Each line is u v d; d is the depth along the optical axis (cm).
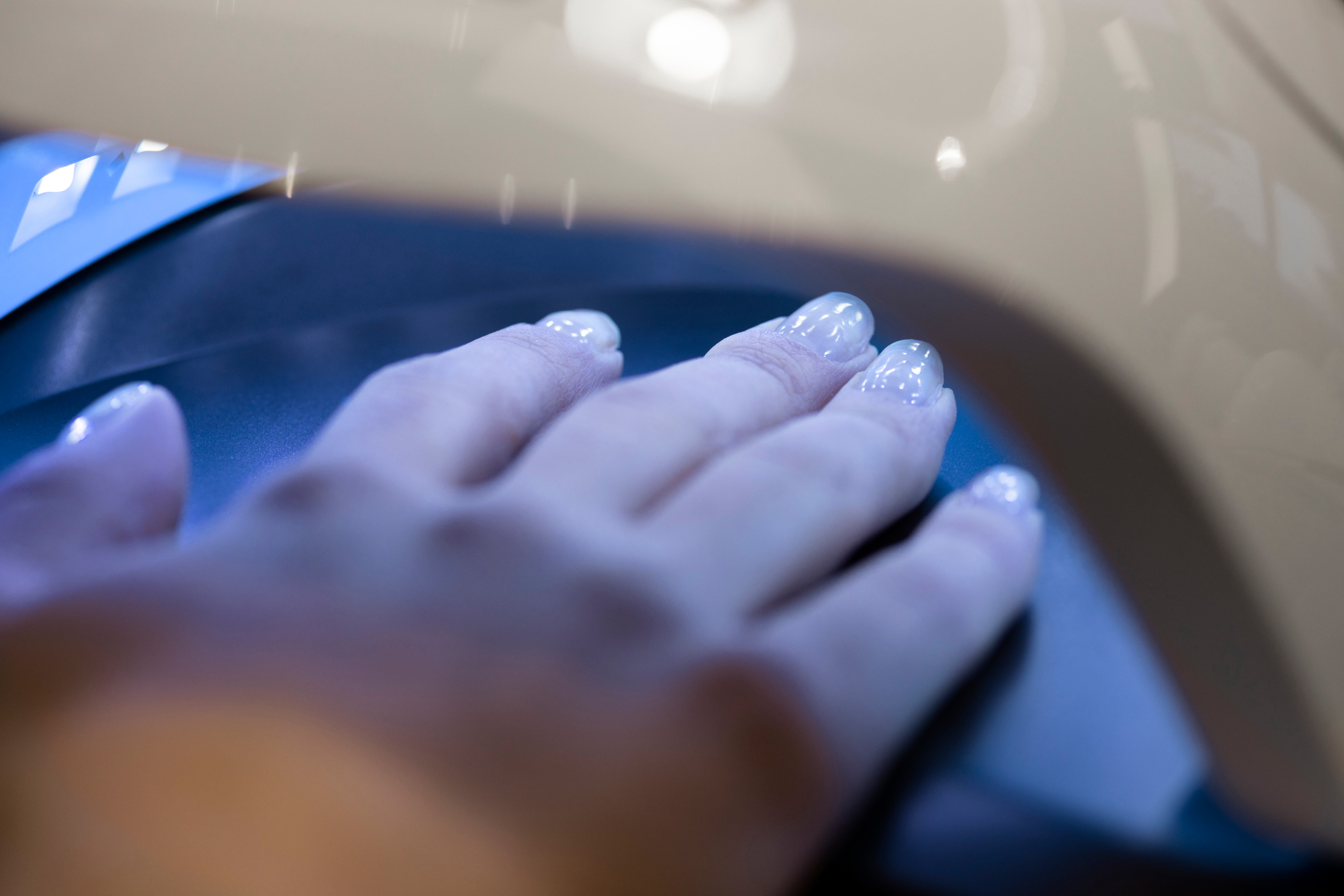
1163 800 28
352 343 34
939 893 27
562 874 27
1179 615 27
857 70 25
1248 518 26
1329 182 27
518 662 27
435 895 27
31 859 27
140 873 27
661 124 24
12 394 33
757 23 25
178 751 27
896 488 30
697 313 34
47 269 34
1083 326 26
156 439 30
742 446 30
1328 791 27
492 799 27
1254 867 27
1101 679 29
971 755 28
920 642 28
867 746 28
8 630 28
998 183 26
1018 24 26
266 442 32
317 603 28
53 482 29
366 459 29
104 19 23
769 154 25
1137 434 26
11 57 24
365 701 27
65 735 27
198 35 23
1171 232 26
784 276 25
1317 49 27
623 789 27
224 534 28
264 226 34
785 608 29
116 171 34
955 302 26
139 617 28
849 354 32
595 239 34
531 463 29
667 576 28
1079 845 28
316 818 27
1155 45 26
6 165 34
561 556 28
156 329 33
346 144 24
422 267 34
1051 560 30
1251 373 26
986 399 26
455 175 24
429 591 28
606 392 31
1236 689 27
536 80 24
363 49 23
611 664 28
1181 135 26
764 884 27
